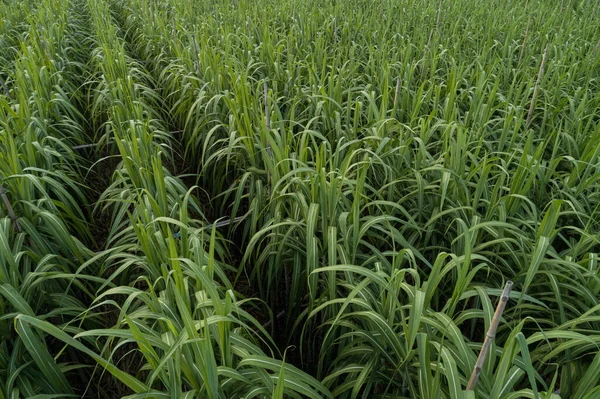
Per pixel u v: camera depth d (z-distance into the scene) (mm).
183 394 1707
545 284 2443
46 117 4230
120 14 9648
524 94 4180
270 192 3240
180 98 4996
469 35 6531
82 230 3223
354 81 4828
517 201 2785
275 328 3205
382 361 2203
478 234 2811
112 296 3188
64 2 8523
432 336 1999
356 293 2125
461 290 1882
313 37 6496
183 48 5828
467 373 1687
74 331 2260
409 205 3205
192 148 4414
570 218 3113
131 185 3365
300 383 1782
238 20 7234
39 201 2795
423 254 2877
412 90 4645
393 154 3371
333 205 2553
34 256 2480
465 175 3117
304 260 2865
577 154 3590
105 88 4836
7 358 2156
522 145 3900
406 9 7789
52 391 2127
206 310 1960
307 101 4590
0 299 2182
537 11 7848
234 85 4039
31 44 6180
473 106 4070
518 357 1847
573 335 1624
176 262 1829
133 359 2834
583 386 1748
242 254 3789
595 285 2322
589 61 5270
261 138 3309
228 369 1756
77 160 4496
